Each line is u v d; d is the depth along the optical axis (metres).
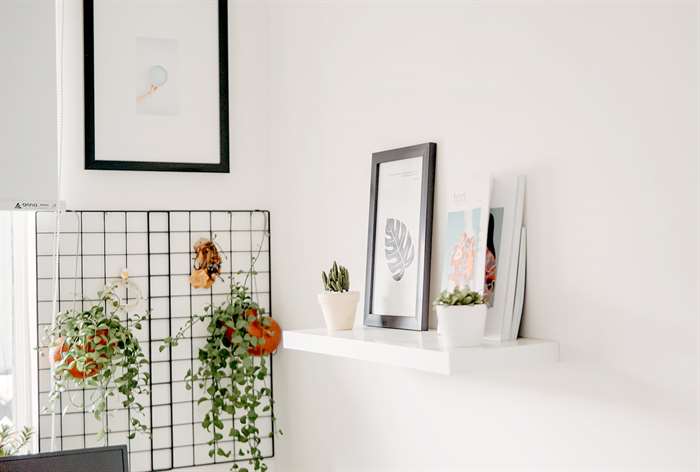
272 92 2.66
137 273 2.52
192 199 2.61
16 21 2.24
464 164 1.71
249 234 2.67
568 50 1.43
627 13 1.32
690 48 1.21
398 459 1.96
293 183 2.51
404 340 1.61
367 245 2.02
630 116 1.31
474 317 1.42
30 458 1.78
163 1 2.57
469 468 1.70
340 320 1.88
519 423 1.56
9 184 2.22
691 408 1.21
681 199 1.23
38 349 2.38
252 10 2.70
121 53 2.52
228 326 2.52
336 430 2.25
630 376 1.31
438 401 1.80
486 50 1.64
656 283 1.27
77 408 2.41
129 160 2.52
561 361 1.45
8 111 2.22
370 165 2.08
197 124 2.61
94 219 2.47
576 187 1.42
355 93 2.15
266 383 2.67
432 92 1.82
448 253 1.65
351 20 2.16
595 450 1.38
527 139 1.53
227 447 2.61
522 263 1.53
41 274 2.40
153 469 2.50
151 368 2.51
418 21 1.87
